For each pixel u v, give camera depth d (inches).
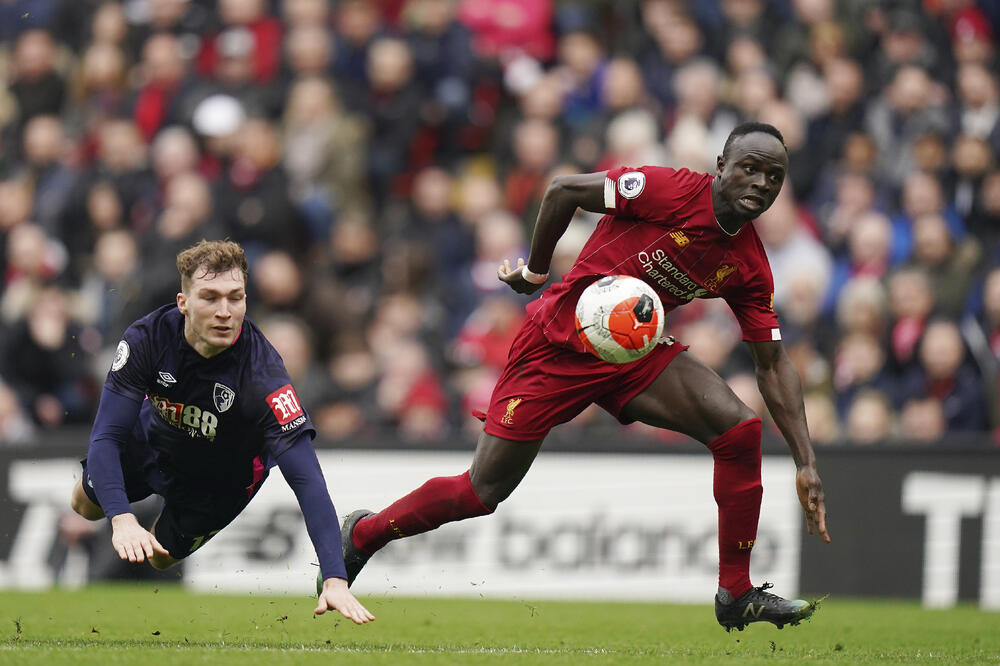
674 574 1195.3
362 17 1740.9
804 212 1577.3
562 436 1284.4
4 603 1029.8
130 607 1015.6
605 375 725.3
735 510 730.8
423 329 1445.6
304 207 1572.3
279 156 1578.5
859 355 1357.0
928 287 1378.0
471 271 1515.7
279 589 1195.3
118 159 1624.0
